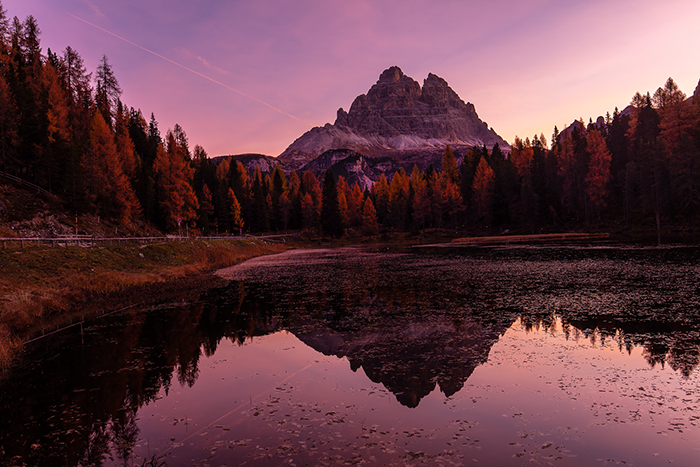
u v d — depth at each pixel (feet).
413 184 399.24
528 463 19.57
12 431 25.63
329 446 22.08
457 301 62.28
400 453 20.95
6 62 201.57
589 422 23.79
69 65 248.32
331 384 31.91
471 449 21.16
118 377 35.22
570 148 285.23
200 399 29.86
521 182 297.74
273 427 24.77
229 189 323.57
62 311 65.31
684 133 182.60
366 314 57.16
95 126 188.96
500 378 31.40
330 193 354.74
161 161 221.66
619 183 239.91
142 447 22.88
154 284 91.50
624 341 39.04
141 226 208.85
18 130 163.22
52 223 143.64
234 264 157.28
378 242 303.68
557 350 37.58
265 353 41.29
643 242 154.71
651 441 21.39
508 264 107.96
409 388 30.32
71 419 27.14
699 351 35.19
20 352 43.65
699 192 172.65
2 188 141.59
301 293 77.56
